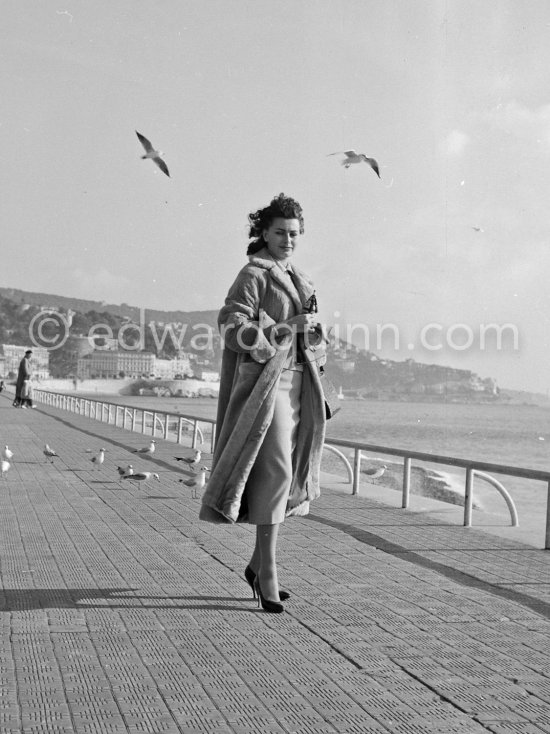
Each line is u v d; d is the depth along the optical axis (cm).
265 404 513
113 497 1064
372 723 357
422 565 680
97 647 449
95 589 574
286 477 523
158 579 608
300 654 445
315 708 372
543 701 386
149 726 348
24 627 482
